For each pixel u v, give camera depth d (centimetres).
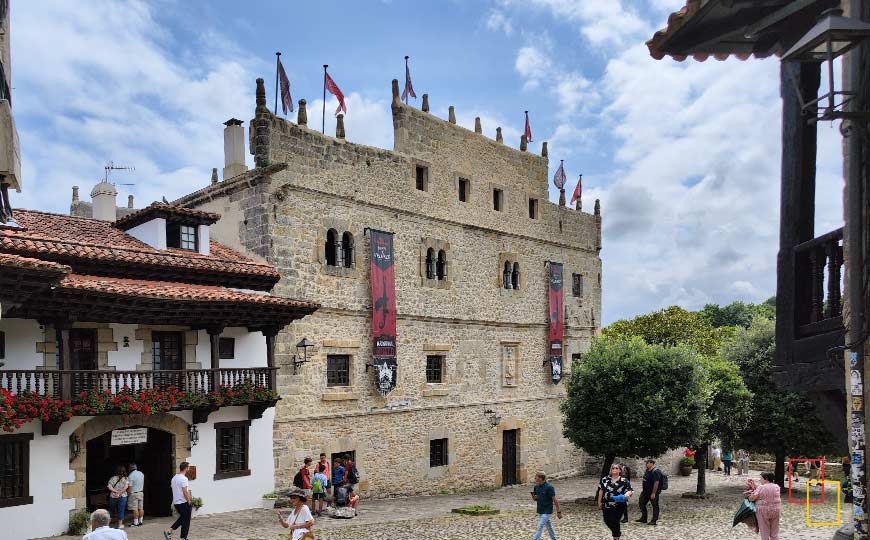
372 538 1911
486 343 3394
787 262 804
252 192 2545
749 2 777
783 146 812
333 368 2708
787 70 801
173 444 2170
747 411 3173
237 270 2352
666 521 2302
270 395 2312
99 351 2053
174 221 2373
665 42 853
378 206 2897
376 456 2816
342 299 2728
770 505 1463
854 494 667
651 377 2761
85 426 1981
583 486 3528
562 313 3841
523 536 1936
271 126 2538
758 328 3506
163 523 2055
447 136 3247
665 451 2788
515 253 3597
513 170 3622
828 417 781
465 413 3244
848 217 678
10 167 901
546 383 3738
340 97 2802
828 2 745
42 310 1834
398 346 2947
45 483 1892
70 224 2372
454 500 2877
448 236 3219
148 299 1953
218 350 2242
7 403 1708
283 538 1858
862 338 648
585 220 4125
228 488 2281
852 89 659
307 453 2547
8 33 1061
